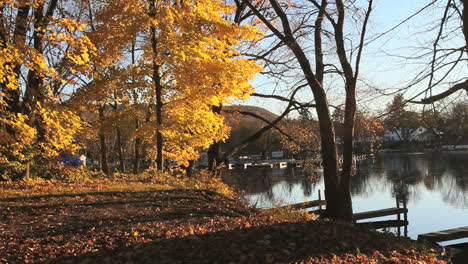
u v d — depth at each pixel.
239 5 18.88
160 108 14.40
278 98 18.19
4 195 9.31
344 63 13.80
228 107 20.14
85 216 7.97
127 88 14.14
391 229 20.14
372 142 25.36
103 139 21.70
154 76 14.20
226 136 16.56
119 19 12.88
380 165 51.94
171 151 18.52
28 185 11.12
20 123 9.86
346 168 14.63
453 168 44.47
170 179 14.63
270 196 27.03
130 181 13.85
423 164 50.56
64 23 9.95
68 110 11.16
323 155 15.11
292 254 6.27
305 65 14.44
